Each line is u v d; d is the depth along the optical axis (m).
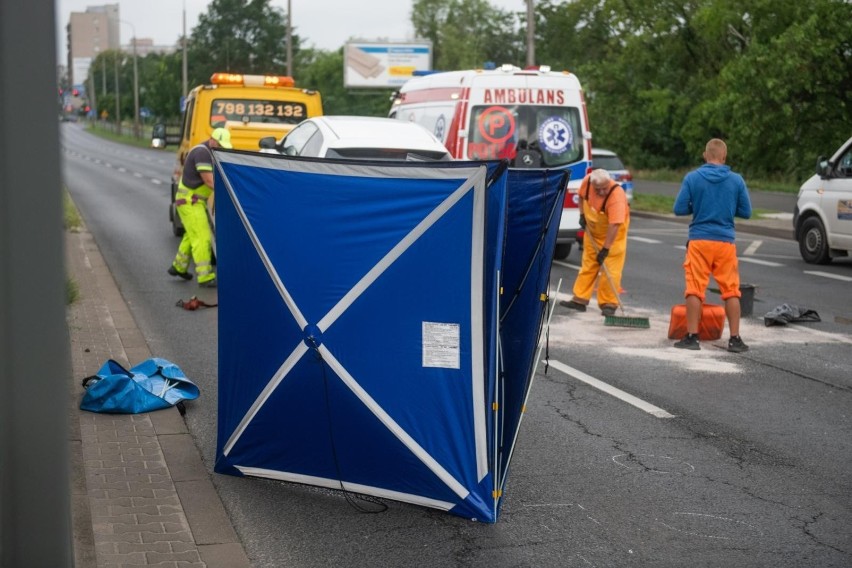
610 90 51.84
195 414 7.17
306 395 5.45
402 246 5.13
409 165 5.09
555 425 7.15
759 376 8.74
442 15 77.50
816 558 4.91
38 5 3.28
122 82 141.75
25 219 3.36
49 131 3.33
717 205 9.64
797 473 6.18
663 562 4.84
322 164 5.27
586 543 5.05
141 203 26.56
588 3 57.66
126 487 5.55
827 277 15.20
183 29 68.31
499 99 16.02
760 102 37.31
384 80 64.44
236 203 5.51
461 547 4.98
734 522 5.37
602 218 11.45
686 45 50.03
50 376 3.48
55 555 3.55
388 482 5.43
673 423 7.25
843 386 8.43
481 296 5.05
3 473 3.49
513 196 5.61
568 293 13.35
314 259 5.31
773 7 39.12
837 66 36.12
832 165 16.53
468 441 5.21
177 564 4.55
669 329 10.27
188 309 11.33
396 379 5.25
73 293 11.17
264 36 90.75
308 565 4.75
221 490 5.67
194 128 17.92
